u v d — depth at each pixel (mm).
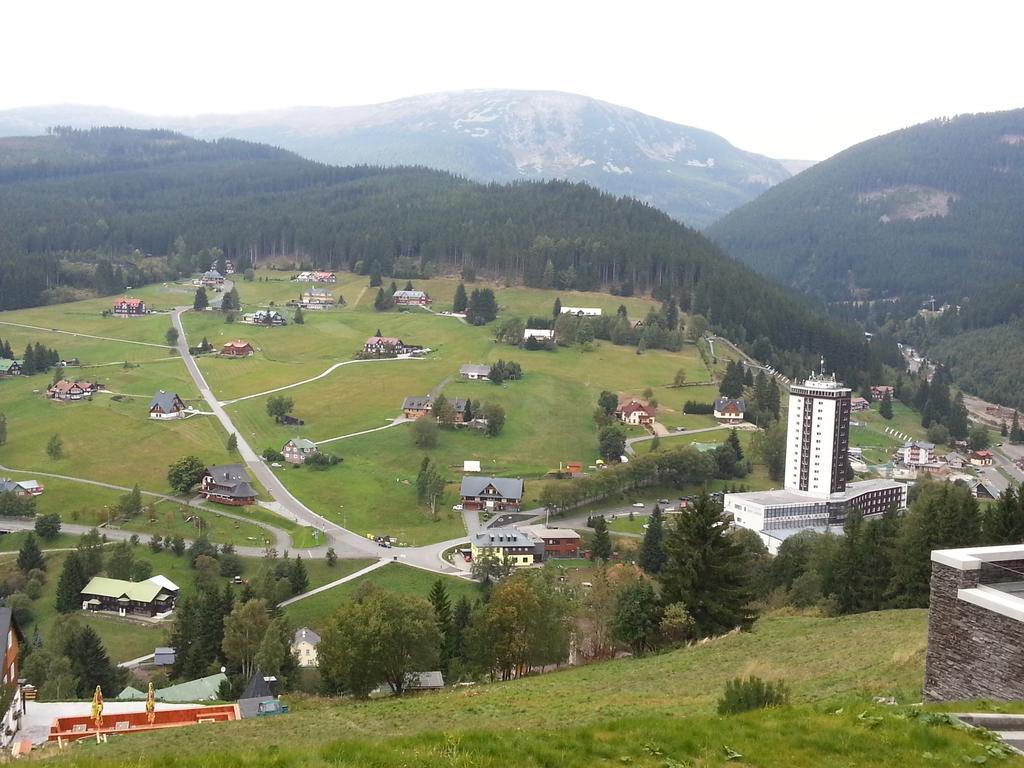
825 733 30219
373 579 153750
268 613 122812
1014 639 35625
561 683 68750
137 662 125875
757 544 156375
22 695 65562
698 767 27750
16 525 173750
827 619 82250
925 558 97312
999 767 27609
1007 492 95188
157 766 28094
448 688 83750
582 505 198500
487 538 163000
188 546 165500
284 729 53656
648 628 83875
